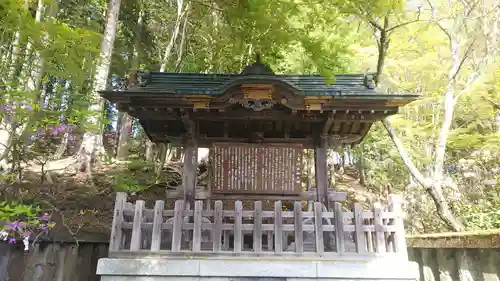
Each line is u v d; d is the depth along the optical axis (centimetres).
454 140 1195
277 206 479
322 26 495
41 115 513
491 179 869
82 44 486
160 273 440
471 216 710
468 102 1191
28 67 520
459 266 429
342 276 447
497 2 832
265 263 450
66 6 1284
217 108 543
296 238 466
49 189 814
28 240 484
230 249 489
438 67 1102
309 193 598
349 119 575
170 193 583
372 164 1370
